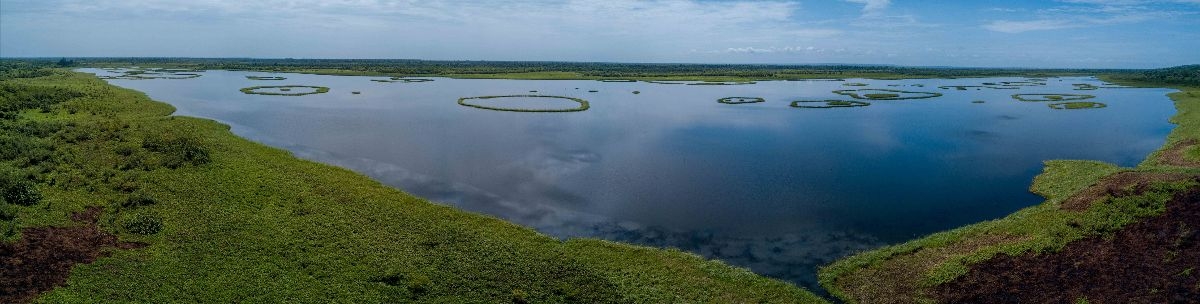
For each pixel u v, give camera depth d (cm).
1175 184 2981
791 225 3150
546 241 2803
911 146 5397
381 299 2194
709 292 2328
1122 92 11512
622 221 3197
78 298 2091
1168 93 11081
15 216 2694
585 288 2320
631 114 7569
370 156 4738
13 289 2103
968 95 10875
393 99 9188
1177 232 2516
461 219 3058
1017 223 2966
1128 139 5766
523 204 3481
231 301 2130
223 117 6850
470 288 2297
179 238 2644
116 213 2927
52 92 7344
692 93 11000
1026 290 2228
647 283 2388
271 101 8712
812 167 4519
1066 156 4925
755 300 2270
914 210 3406
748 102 9238
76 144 4328
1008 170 4400
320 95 9775
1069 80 17062
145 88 10806
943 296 2252
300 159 4278
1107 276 2270
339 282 2294
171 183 3406
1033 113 7894
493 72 17712
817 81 15838
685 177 4172
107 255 2438
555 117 7188
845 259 2656
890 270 2516
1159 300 2059
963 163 4653
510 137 5694
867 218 3269
